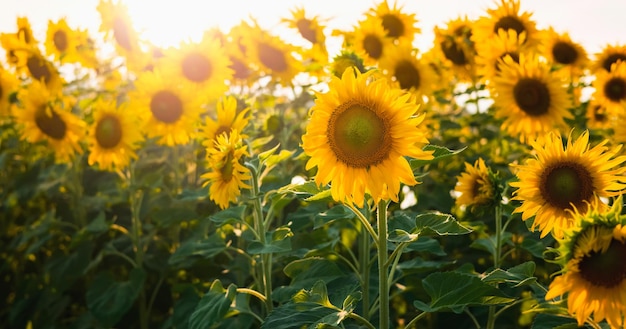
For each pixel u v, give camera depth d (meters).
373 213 4.93
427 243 3.46
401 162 2.55
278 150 5.37
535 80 4.96
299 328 2.67
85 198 6.09
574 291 2.18
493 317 3.54
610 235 2.05
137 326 5.84
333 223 4.72
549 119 4.97
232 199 3.43
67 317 6.46
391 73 5.77
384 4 6.64
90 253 5.79
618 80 5.75
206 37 5.65
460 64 6.42
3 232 7.56
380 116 2.55
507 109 5.04
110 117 5.49
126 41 6.54
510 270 2.67
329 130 2.59
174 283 5.79
